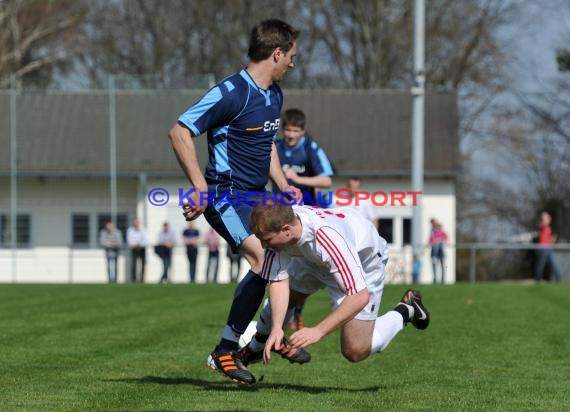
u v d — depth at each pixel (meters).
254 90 18.48
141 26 138.25
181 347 25.97
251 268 18.64
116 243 78.19
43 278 96.25
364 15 126.12
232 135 18.50
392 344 27.00
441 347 26.36
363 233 17.52
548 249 70.00
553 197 115.25
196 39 136.38
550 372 22.00
